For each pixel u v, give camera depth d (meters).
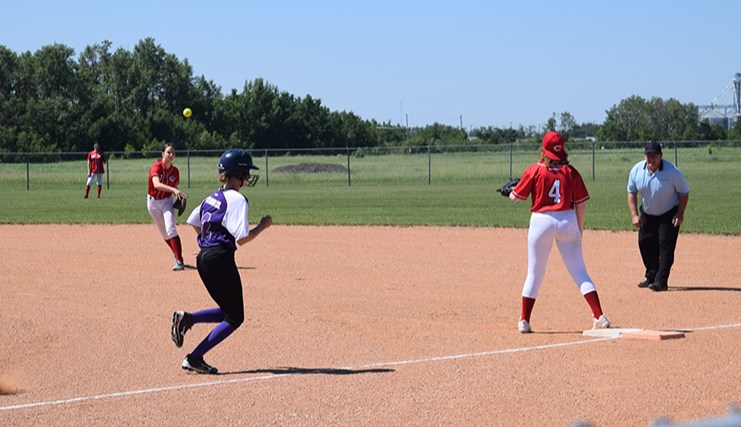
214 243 11.00
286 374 11.01
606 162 83.75
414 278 19.14
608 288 17.64
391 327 13.89
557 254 22.64
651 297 16.55
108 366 11.57
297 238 27.27
